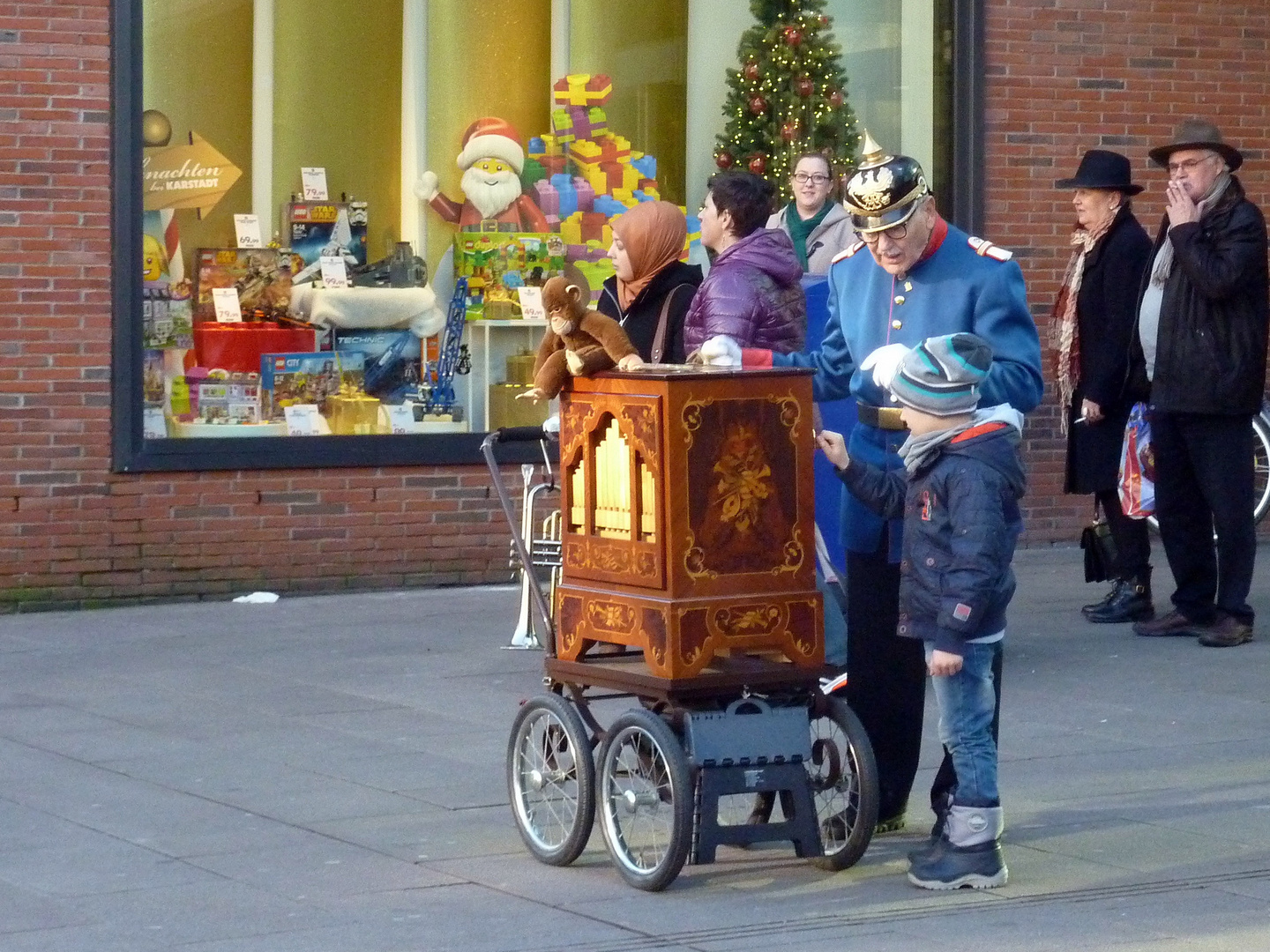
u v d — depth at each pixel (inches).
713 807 270.2
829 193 474.3
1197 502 469.1
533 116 569.6
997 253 286.8
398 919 261.0
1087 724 384.5
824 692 289.1
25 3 494.3
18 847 295.9
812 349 377.4
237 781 338.0
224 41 526.3
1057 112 615.8
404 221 553.3
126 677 427.2
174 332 519.8
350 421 541.6
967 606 263.1
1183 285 457.1
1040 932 255.8
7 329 497.4
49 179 499.2
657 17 584.4
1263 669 437.4
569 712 283.4
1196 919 261.7
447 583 548.4
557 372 283.4
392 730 378.0
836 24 600.1
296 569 531.2
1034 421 621.0
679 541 268.2
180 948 248.7
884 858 293.7
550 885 277.9
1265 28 637.9
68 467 505.0
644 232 337.1
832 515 377.4
